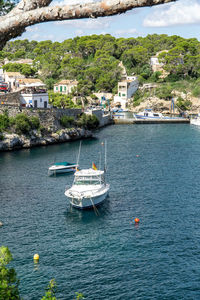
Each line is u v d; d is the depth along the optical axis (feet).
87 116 397.60
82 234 134.62
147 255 118.11
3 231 135.54
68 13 24.97
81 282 103.60
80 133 359.87
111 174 215.51
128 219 147.74
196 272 107.76
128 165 239.50
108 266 111.96
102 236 132.77
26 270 109.70
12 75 476.13
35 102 358.23
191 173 217.97
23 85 389.39
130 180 202.28
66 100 471.62
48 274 107.76
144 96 649.61
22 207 160.15
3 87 394.11
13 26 26.78
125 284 102.42
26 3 26.55
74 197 158.92
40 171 223.92
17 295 63.46
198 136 371.97
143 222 144.36
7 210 156.15
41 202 167.43
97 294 97.91
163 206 161.48
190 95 625.41
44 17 25.72
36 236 132.36
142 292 98.58
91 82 652.48
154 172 220.43
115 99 652.07
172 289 99.76
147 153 280.31
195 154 275.80
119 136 377.30
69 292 98.94
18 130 305.73
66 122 356.38
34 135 317.22
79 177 176.86
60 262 114.62
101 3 23.94
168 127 453.58
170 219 146.82
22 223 143.33
